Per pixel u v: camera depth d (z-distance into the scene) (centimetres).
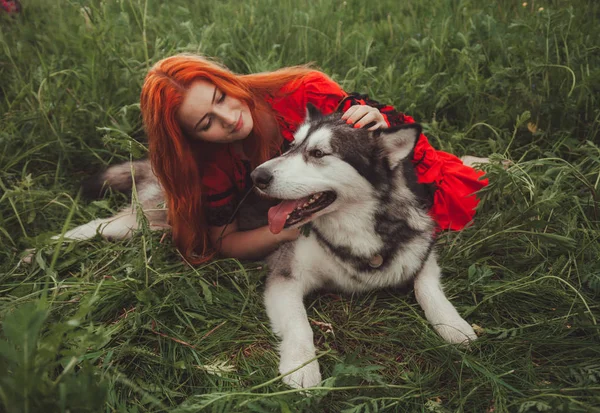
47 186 368
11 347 153
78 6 454
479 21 466
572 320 247
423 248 274
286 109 321
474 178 329
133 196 288
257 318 260
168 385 218
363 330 255
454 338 238
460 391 206
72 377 170
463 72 430
